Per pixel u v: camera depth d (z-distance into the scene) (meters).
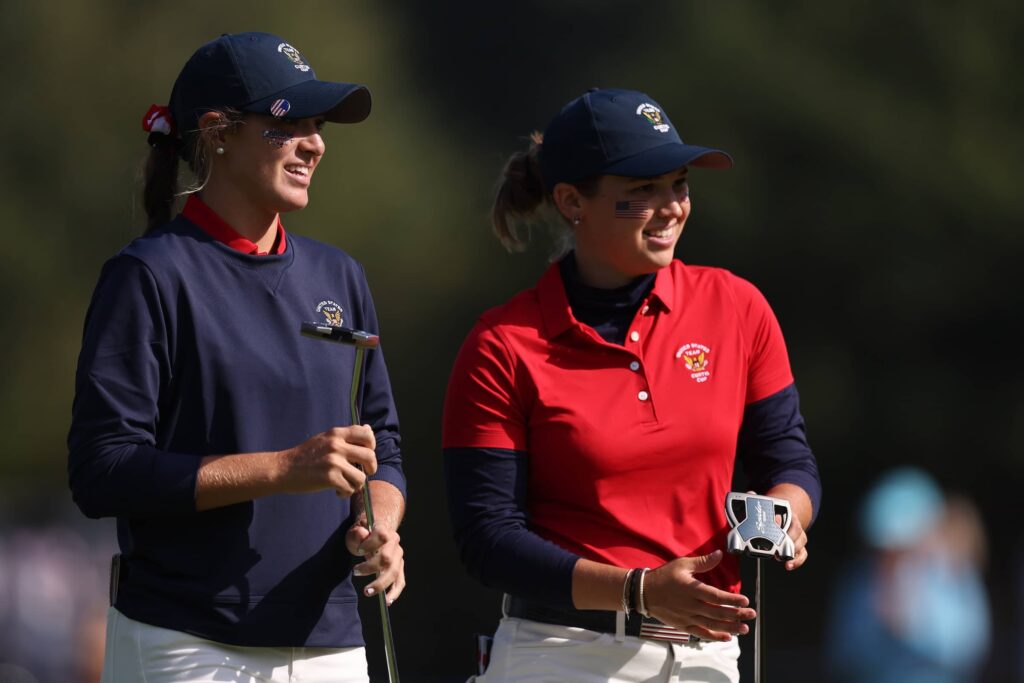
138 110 71.50
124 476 12.82
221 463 12.82
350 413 13.91
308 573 13.65
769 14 74.44
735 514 13.59
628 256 14.41
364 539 13.45
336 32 74.12
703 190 69.75
